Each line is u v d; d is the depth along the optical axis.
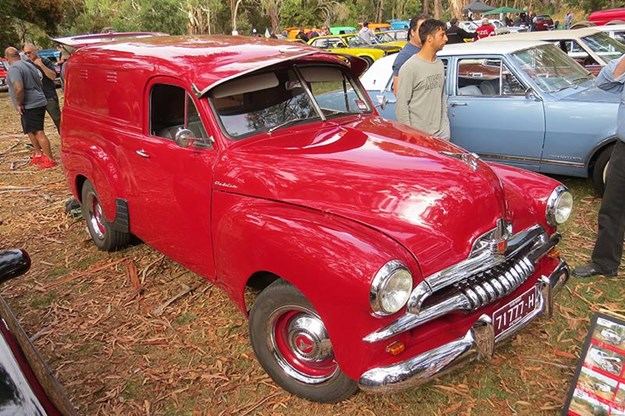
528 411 2.99
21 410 1.71
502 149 6.24
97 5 40.47
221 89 3.50
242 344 3.71
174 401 3.22
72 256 5.29
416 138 3.61
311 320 2.87
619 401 2.65
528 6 58.09
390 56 7.53
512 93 6.10
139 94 3.93
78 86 4.81
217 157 3.40
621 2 34.41
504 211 3.04
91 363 3.61
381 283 2.38
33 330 4.04
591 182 6.37
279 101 3.74
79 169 4.89
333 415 3.02
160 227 4.05
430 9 53.78
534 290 3.13
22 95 8.15
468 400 3.09
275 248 2.77
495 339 2.90
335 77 4.19
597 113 5.46
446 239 2.76
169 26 38.03
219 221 3.34
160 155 3.79
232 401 3.19
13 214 6.58
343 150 3.33
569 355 3.40
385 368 2.54
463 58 6.43
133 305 4.30
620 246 4.15
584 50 7.99
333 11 50.22
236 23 46.03
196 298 4.33
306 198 3.00
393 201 2.85
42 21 32.28
